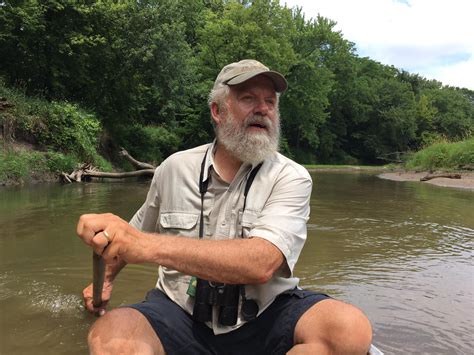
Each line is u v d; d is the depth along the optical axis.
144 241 1.62
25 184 10.84
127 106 18.45
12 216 6.41
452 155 21.08
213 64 29.11
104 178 13.80
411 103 56.12
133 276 3.75
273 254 1.76
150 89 18.62
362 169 34.47
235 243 1.72
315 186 14.34
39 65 15.58
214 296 1.85
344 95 48.06
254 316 1.87
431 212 8.16
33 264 4.07
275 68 29.22
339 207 8.66
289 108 36.88
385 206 8.91
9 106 12.12
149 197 2.22
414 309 3.16
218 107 2.04
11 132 12.19
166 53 17.20
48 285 3.48
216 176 2.01
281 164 2.02
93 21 16.31
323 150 46.78
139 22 16.89
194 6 33.69
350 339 1.62
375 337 2.67
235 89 1.97
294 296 1.88
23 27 14.47
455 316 3.04
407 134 54.25
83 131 14.04
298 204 1.93
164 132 21.84
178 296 1.93
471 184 15.14
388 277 3.93
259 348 1.90
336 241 5.40
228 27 28.30
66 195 9.00
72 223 5.95
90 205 7.61
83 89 17.50
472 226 6.72
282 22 30.61
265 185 1.95
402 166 28.45
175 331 1.83
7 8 14.35
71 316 2.87
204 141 26.14
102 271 1.87
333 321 1.65
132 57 16.62
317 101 37.00
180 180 2.04
